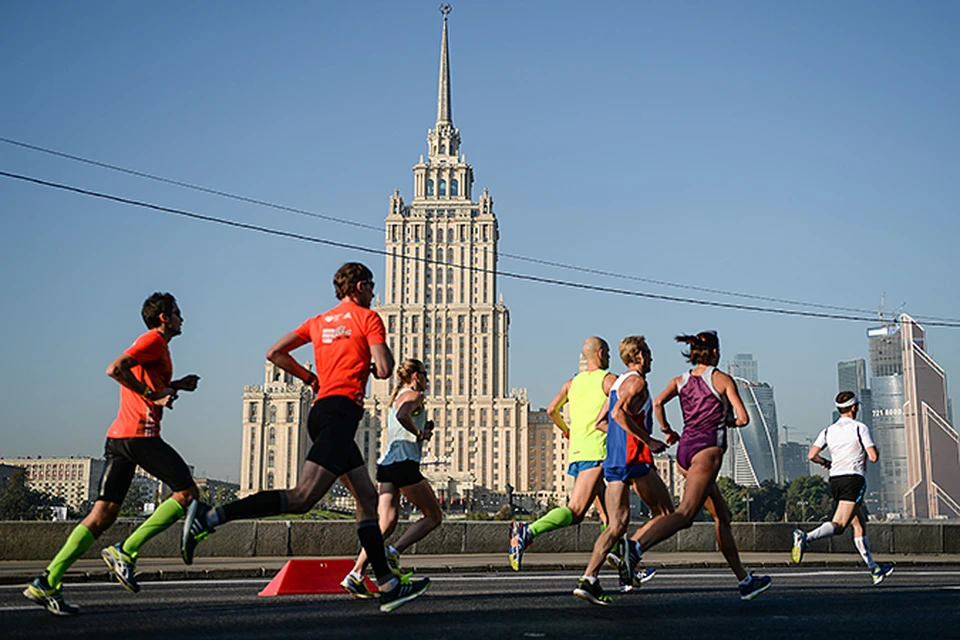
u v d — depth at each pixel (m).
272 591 11.95
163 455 9.67
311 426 9.44
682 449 11.12
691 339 11.33
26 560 19.03
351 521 21.27
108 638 7.89
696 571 18.39
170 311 10.00
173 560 19.45
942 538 25.58
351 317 9.61
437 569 18.14
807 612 10.41
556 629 8.72
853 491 14.89
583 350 12.40
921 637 8.67
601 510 12.68
